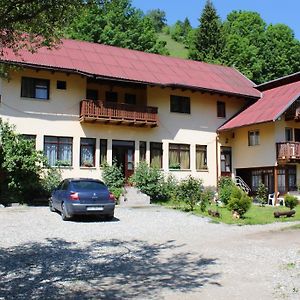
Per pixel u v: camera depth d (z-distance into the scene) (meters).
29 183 24.22
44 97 27.70
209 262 10.56
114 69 29.83
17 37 10.30
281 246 12.77
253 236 14.84
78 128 28.50
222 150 33.94
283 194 31.62
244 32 67.44
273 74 58.53
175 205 25.91
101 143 29.27
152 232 15.66
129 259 11.01
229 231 16.12
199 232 15.81
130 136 30.20
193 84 31.73
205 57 64.62
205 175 32.84
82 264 10.41
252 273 9.41
